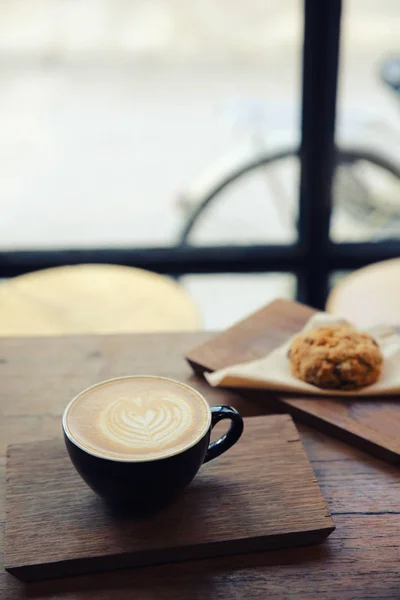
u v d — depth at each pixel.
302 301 1.98
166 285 1.45
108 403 0.64
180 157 2.00
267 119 1.99
